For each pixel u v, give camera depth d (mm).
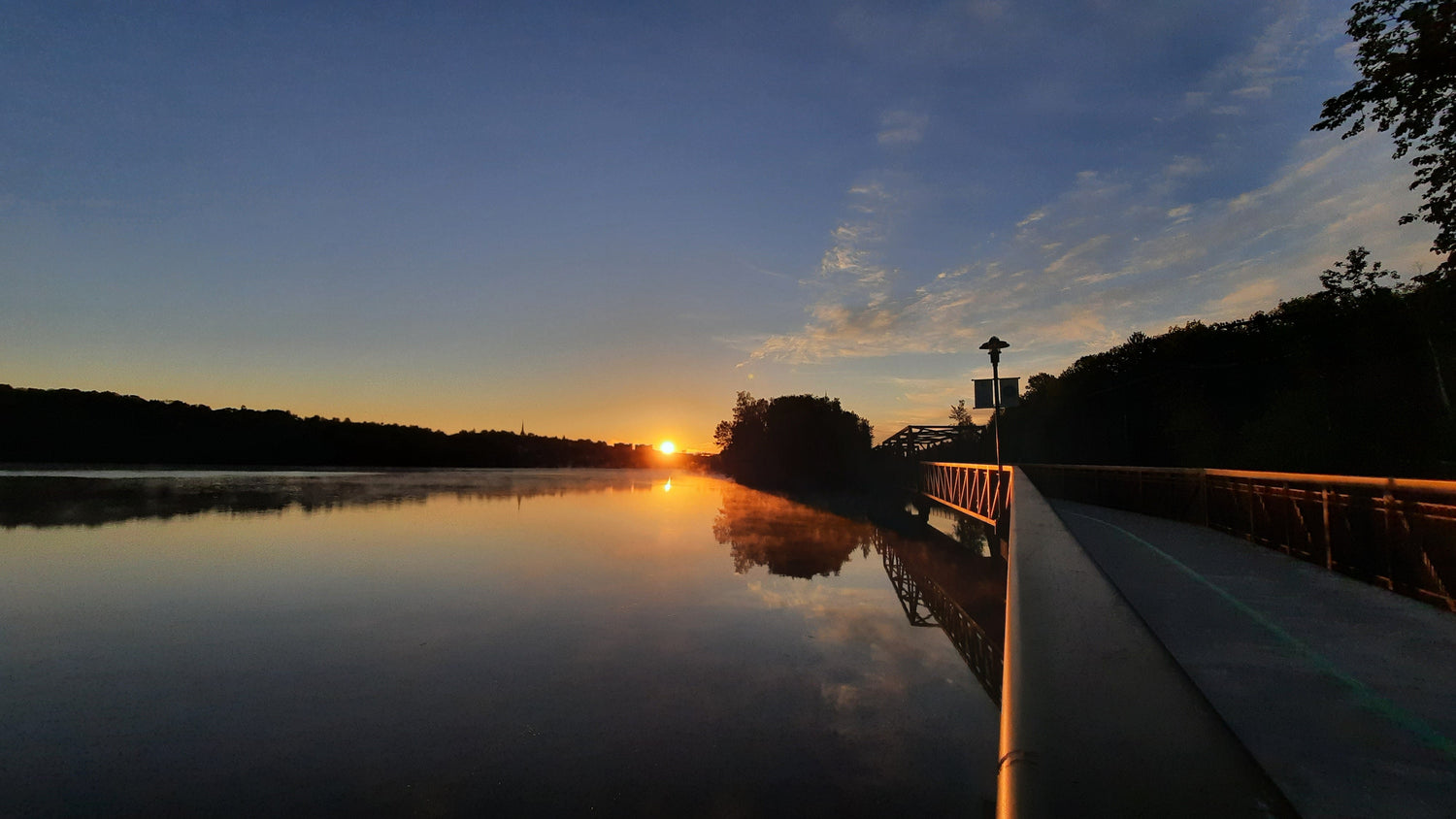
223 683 7770
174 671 8203
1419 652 3416
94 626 10164
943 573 15570
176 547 17500
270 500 31719
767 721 6828
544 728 6629
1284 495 7012
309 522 23359
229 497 32688
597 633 9945
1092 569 2830
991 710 7164
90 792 5375
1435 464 13000
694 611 11352
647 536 20953
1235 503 8461
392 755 6051
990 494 16500
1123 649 1812
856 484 48094
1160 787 1127
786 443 51125
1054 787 1139
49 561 15383
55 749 6105
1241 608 4422
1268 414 17094
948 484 22766
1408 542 4875
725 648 9281
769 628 10375
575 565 15664
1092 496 14766
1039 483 19375
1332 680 2975
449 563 15750
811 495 42000
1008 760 1279
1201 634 3793
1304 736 2357
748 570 15484
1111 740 1301
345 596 12266
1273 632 3824
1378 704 2662
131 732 6492
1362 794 1910
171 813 5078
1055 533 3811
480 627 10219
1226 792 1106
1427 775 2031
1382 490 5227
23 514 23656
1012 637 1975
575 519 25578
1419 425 13617
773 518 27234
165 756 5996
